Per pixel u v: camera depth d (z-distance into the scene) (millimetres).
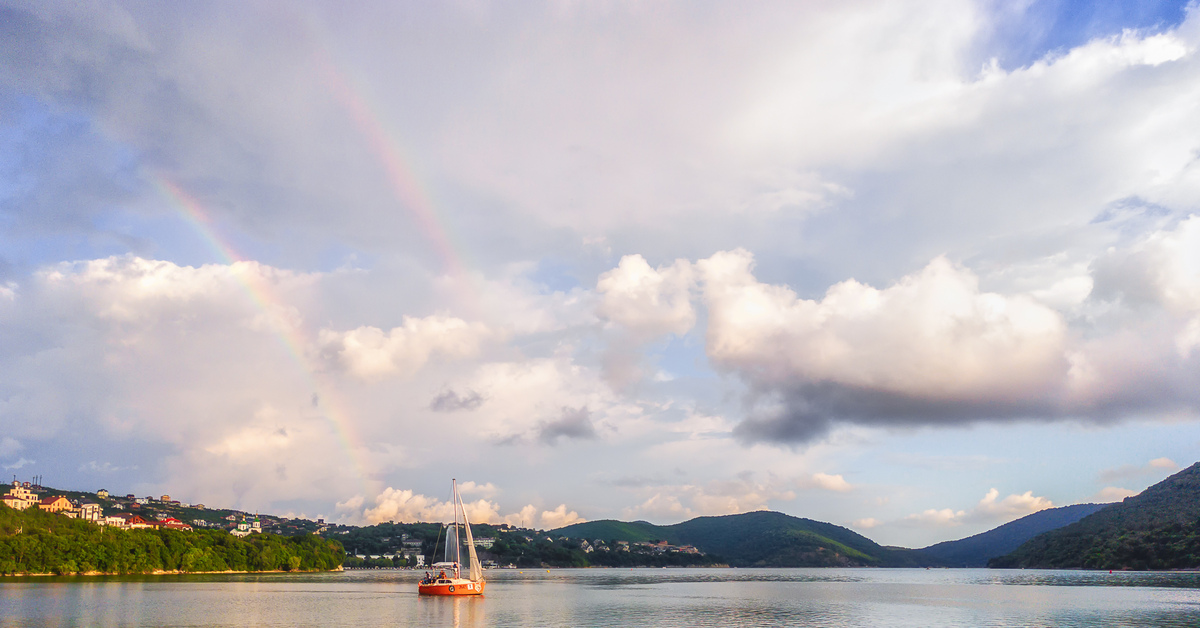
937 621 123688
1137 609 146375
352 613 129125
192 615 119812
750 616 131375
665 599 180125
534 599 175500
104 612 122375
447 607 145250
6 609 126562
